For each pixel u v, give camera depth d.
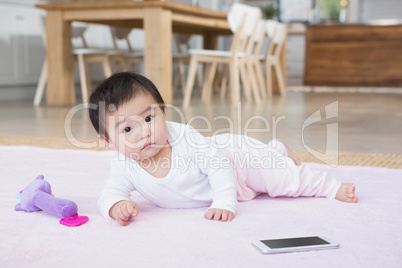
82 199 1.20
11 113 3.48
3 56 4.67
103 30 5.62
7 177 1.44
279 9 8.23
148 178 1.05
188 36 5.82
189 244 0.87
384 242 0.88
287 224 0.99
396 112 3.62
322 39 6.86
